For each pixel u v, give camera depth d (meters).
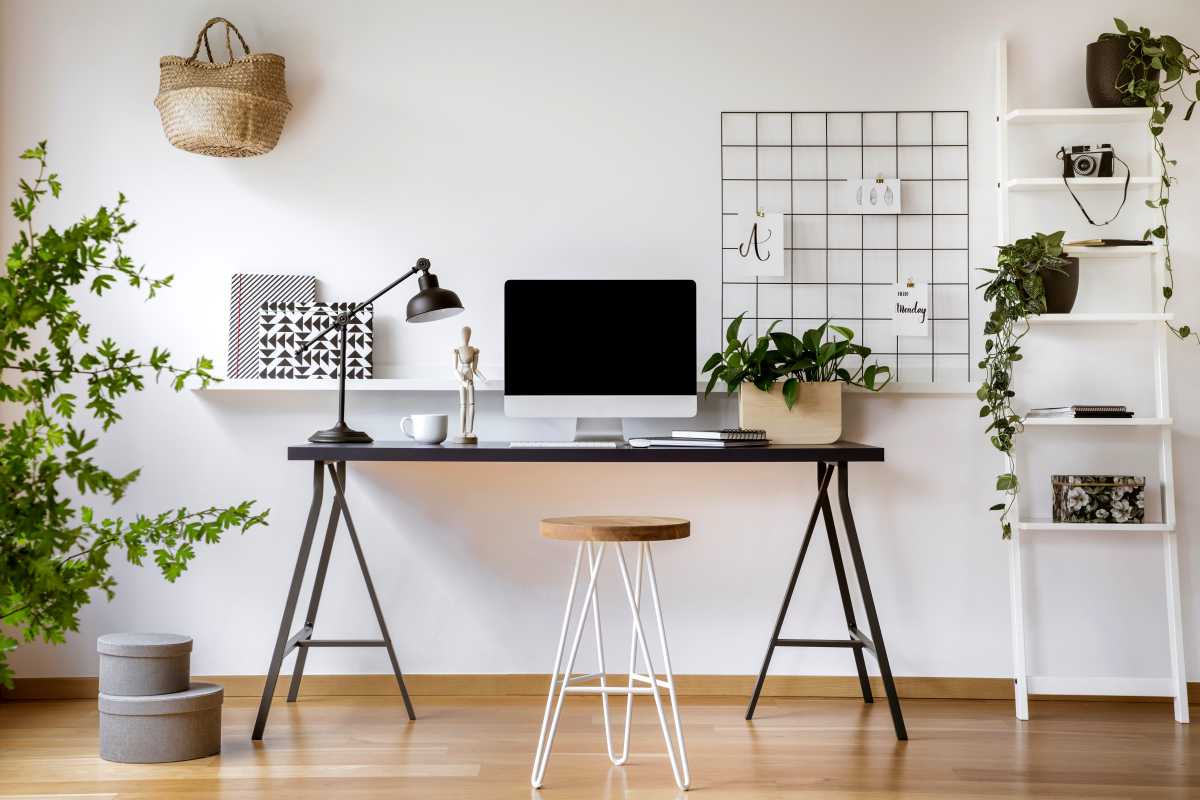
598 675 2.60
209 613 3.39
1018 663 3.14
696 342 3.26
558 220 3.41
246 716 3.10
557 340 3.16
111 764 2.62
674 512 3.39
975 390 3.32
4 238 3.37
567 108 3.41
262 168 3.40
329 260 3.41
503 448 2.80
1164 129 3.35
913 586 3.38
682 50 3.41
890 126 3.40
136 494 3.38
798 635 3.37
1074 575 3.34
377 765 2.61
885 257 3.40
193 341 3.40
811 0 3.40
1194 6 3.36
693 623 3.38
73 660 3.35
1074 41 3.38
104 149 3.39
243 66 3.20
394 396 3.41
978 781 2.50
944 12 3.39
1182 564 3.34
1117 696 3.33
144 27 3.40
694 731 2.94
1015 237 3.38
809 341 3.12
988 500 3.38
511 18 3.42
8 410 3.40
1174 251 3.35
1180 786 2.47
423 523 3.41
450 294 3.03
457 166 3.42
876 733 2.93
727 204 3.40
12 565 1.13
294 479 3.40
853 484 3.38
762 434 2.97
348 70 3.42
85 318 3.38
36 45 3.40
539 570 3.40
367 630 3.40
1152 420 3.15
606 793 2.39
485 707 3.22
